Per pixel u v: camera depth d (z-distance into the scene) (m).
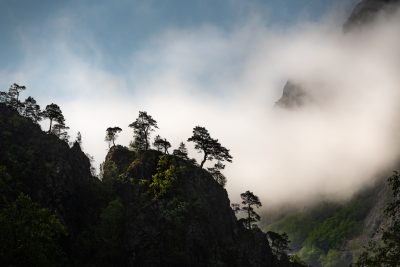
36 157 99.38
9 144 99.00
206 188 122.94
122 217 98.38
